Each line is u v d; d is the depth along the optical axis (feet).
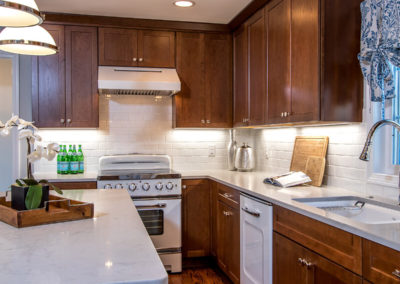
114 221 5.13
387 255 4.34
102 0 10.15
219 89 12.44
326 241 5.59
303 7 7.93
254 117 10.59
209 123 12.37
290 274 6.68
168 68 12.10
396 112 7.30
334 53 7.49
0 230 4.64
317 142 9.34
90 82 11.56
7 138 16.76
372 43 6.86
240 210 8.99
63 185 10.55
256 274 8.07
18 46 6.21
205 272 11.35
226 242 10.16
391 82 6.69
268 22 9.64
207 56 12.34
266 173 12.05
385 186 7.24
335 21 7.51
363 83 7.72
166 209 11.07
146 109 12.91
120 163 12.37
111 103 12.62
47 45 5.90
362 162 7.86
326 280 5.58
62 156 11.68
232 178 10.70
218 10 10.97
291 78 8.45
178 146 13.14
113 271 3.24
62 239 4.24
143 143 12.89
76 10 10.96
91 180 10.71
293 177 9.02
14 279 3.05
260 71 10.18
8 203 5.78
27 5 4.61
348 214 7.04
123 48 11.75
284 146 11.20
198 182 11.64
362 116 7.80
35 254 3.70
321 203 7.36
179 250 11.20
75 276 3.12
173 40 12.11
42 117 11.27
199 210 11.66
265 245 7.61
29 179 5.23
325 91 7.41
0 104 16.98
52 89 11.33
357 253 4.88
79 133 12.37
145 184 10.81
